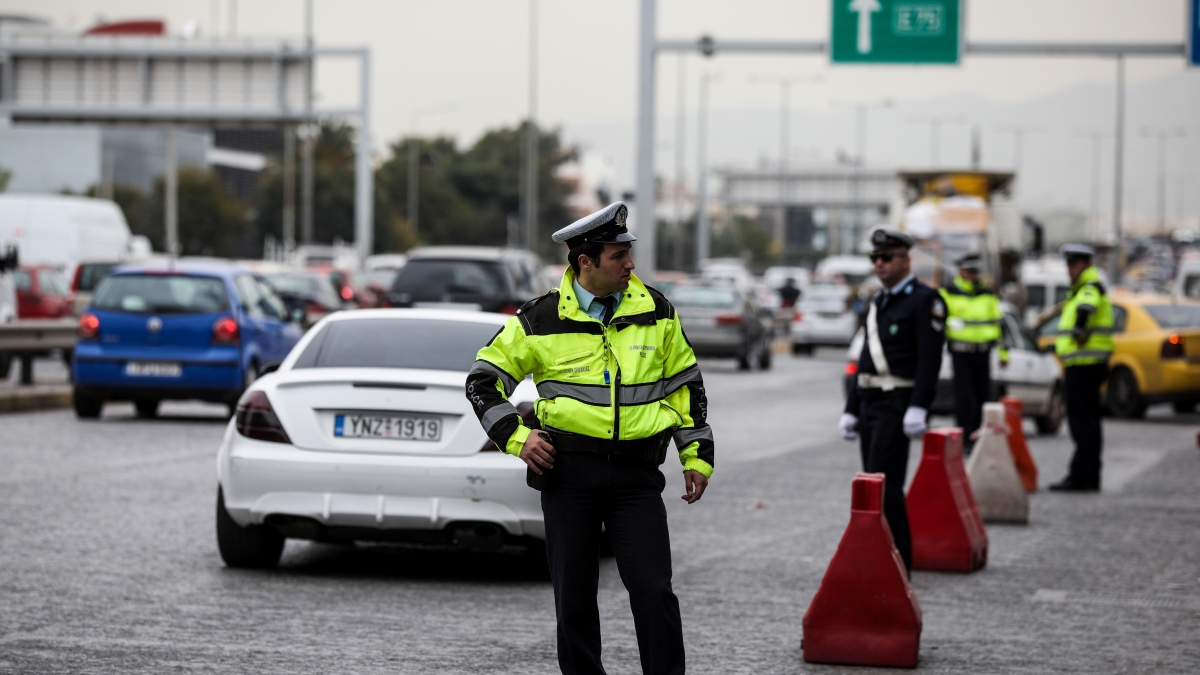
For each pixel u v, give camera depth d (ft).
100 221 291.58
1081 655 57.26
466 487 66.18
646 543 41.86
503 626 60.13
